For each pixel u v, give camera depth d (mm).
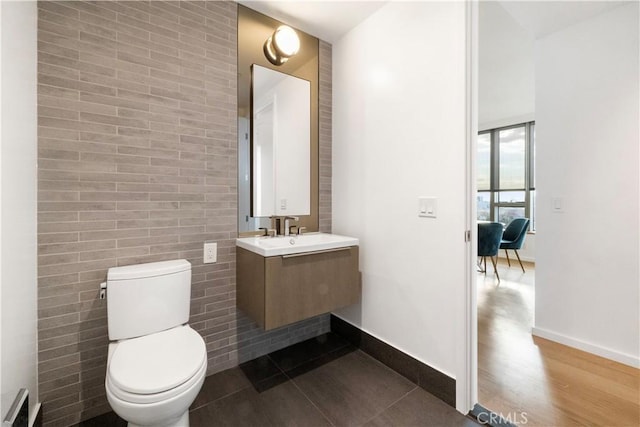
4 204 946
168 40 1621
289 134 2145
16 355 1046
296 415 1447
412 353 1730
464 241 1468
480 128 5668
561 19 2014
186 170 1691
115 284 1327
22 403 1021
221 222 1828
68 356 1376
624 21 1851
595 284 1991
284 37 1989
